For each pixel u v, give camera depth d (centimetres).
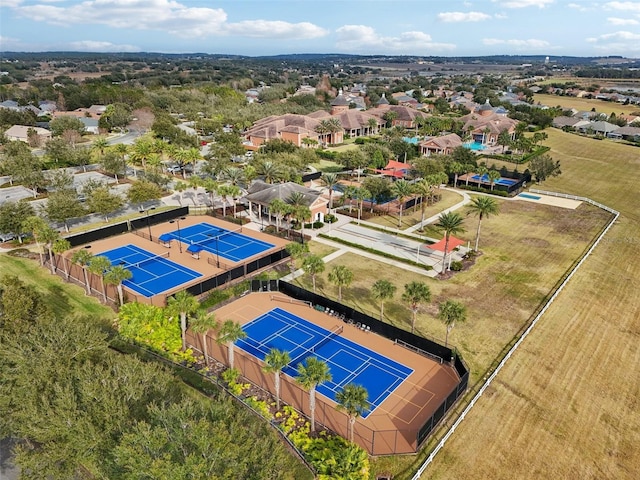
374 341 4619
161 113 16712
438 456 3150
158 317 4491
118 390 2811
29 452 2720
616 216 8231
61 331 3334
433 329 4738
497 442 3272
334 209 8588
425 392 3866
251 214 8325
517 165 12044
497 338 4562
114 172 9644
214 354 4322
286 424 3422
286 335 4681
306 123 14462
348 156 10281
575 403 3675
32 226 5722
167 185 9769
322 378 3180
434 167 9512
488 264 6278
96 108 18562
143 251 6662
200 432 2328
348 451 2909
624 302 5284
